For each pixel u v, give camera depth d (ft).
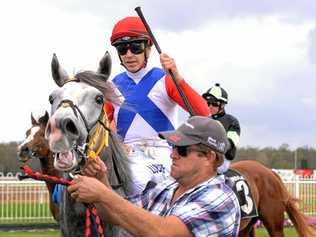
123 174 11.97
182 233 9.05
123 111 13.80
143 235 8.98
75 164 10.36
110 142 11.76
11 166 71.15
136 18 14.01
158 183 10.96
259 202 23.99
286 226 40.37
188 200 9.36
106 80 11.85
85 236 11.20
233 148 22.76
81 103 10.91
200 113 13.33
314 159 117.91
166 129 13.94
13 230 42.93
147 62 14.10
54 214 23.07
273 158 111.86
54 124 10.21
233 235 9.43
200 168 9.49
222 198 9.34
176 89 13.50
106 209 9.71
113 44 14.07
